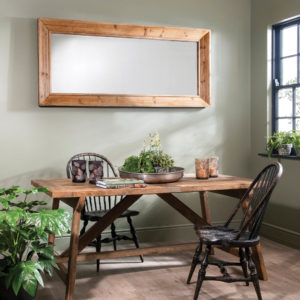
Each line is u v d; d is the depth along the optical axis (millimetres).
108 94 4090
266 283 3094
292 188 4152
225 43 4617
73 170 3246
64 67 3957
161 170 3176
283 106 4395
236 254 3406
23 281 2326
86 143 4094
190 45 4398
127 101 4148
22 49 3873
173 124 4414
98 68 4062
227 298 2814
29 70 3898
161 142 4367
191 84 4410
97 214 3461
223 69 4617
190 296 2863
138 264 3623
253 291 2939
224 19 4605
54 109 3984
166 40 4297
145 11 4273
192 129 4492
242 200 3094
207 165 3385
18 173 3891
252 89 4707
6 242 2543
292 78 4289
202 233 2865
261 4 4531
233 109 4672
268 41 4465
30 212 2738
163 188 2924
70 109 4035
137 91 4199
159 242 4352
